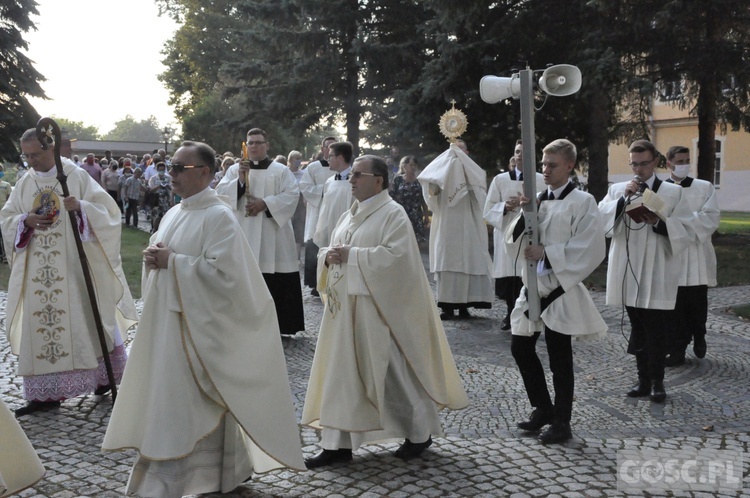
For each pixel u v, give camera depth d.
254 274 3.86
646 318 5.80
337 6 21.86
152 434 3.54
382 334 4.24
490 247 16.12
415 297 4.35
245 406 3.71
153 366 3.67
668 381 6.32
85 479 4.09
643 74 14.40
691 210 6.27
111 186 20.33
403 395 4.34
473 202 8.88
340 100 23.70
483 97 4.69
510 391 5.96
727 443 4.75
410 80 21.05
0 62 24.48
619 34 13.41
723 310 9.55
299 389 5.95
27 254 5.37
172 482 3.56
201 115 37.78
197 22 42.22
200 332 3.64
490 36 14.68
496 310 9.56
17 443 3.45
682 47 13.66
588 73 13.13
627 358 7.09
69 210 5.10
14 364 6.54
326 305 4.46
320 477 4.13
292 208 7.79
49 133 5.41
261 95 24.95
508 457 4.45
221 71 25.12
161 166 18.22
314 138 45.38
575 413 5.41
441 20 14.86
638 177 6.06
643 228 5.91
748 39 14.34
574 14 14.13
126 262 12.85
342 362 4.27
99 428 4.95
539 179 8.19
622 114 15.99
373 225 4.38
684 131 29.69
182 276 3.65
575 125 16.28
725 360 7.04
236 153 37.78
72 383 5.36
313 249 10.19
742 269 13.14
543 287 4.63
